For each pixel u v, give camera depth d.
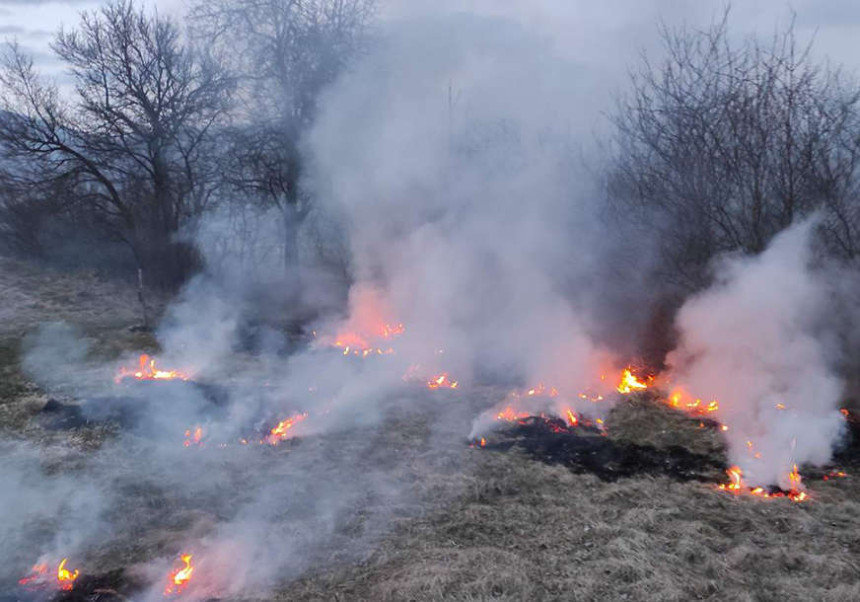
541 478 6.23
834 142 8.30
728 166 8.69
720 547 4.97
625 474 6.38
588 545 5.01
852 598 4.28
